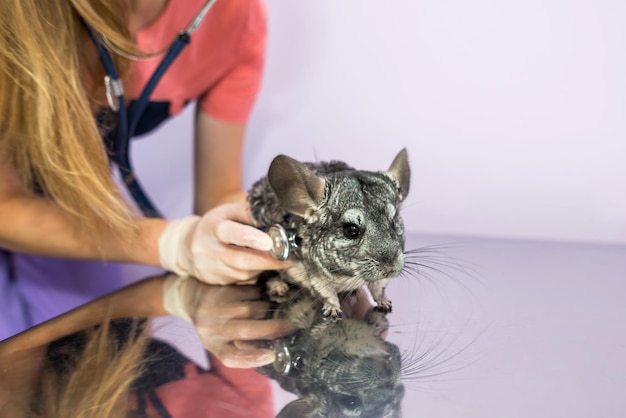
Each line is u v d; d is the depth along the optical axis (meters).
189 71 0.91
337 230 0.65
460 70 1.16
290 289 0.71
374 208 0.66
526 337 0.54
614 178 1.15
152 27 0.85
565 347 0.53
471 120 1.18
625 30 1.10
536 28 1.12
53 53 0.67
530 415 0.43
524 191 1.18
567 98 1.14
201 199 1.00
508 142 1.17
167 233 0.75
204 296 0.69
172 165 1.30
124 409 0.44
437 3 1.15
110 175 0.74
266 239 0.66
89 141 0.71
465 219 1.22
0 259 0.89
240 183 1.01
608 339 0.54
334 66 1.21
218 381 0.48
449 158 1.20
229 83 0.95
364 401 0.45
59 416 0.44
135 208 0.85
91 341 0.55
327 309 0.63
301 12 1.19
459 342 0.54
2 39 0.66
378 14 1.17
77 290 0.96
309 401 0.45
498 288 0.67
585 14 1.10
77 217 0.73
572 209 1.17
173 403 0.45
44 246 0.74
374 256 0.64
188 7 0.85
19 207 0.72
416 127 1.20
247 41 0.92
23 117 0.69
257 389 0.47
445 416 0.43
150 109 0.93
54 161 0.69
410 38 1.17
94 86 0.80
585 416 0.43
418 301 0.64
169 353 0.52
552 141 1.16
